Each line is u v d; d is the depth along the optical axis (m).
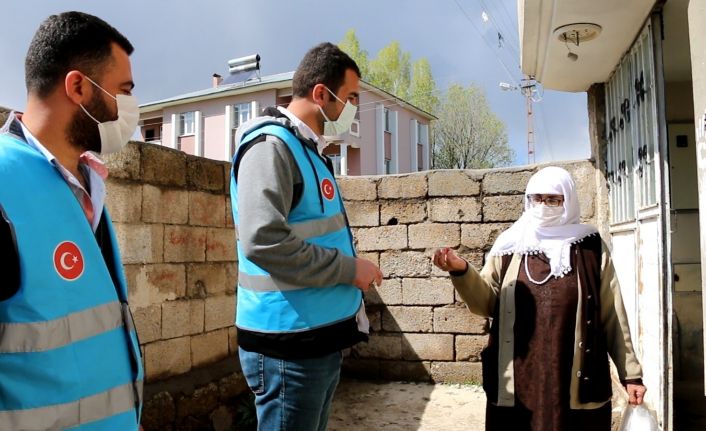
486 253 6.02
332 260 2.06
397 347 6.24
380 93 29.97
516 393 2.64
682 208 5.77
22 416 1.25
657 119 3.82
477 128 35.88
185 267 4.48
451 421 4.91
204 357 4.66
